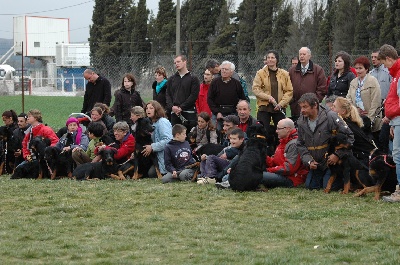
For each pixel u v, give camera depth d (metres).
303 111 9.35
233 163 9.59
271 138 10.88
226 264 5.46
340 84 11.35
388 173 8.68
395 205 8.21
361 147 9.72
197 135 11.59
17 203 8.64
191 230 6.85
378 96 10.16
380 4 35.44
